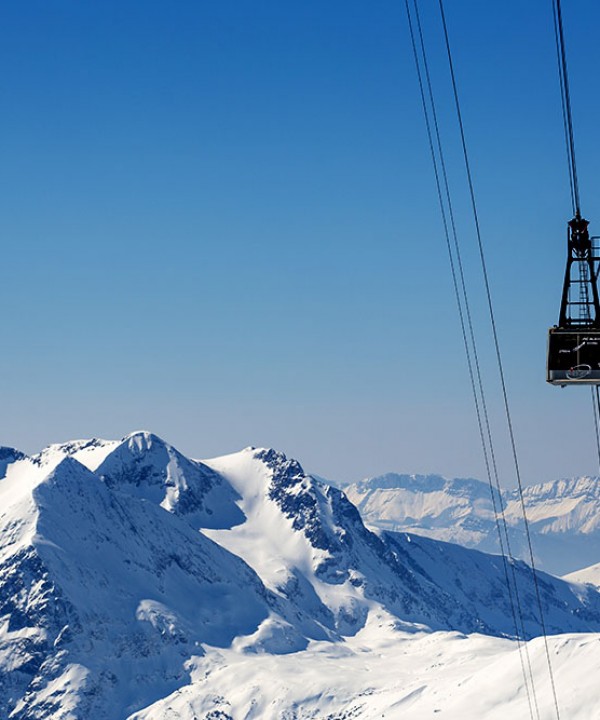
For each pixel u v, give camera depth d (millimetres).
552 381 31922
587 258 31625
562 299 31703
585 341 31359
